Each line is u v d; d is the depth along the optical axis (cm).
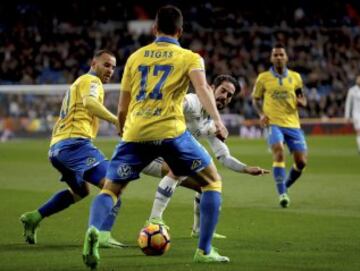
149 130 1912
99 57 2389
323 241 2419
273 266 1975
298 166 3709
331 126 10900
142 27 13088
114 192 1953
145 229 2136
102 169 2323
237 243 2384
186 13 13150
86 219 2930
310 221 2895
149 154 1948
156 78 1931
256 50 12225
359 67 11969
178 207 3331
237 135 10644
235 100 10975
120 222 2889
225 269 1927
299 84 3750
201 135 2417
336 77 11781
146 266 1964
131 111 1958
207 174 1973
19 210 3247
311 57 12150
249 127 10650
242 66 11888
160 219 2383
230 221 2906
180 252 2211
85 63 11906
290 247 2302
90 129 2388
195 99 2406
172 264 1995
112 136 9919
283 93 3716
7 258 2098
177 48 1958
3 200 3634
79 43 12112
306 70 11969
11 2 12688
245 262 2031
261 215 3080
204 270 1911
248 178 4756
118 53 12044
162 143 1917
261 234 2578
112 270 1905
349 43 12394
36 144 8719
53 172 5216
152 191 4034
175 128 1922
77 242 2397
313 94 11156
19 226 2738
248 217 3020
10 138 9650
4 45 12025
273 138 3594
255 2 13275
